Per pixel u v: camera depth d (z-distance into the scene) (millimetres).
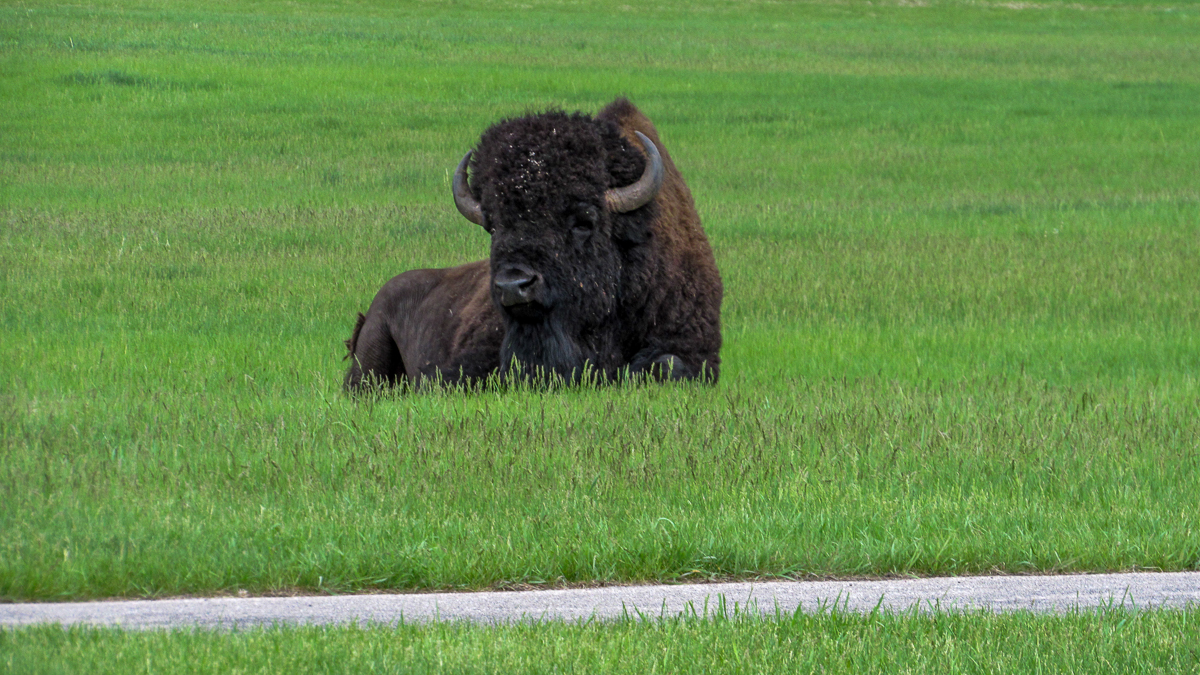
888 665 19203
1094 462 30391
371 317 44906
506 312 36344
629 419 32250
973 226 80938
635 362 38562
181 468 27828
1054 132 131125
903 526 25719
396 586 22922
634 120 41312
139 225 75312
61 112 123875
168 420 32469
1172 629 20781
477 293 40875
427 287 44219
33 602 21359
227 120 123938
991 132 130750
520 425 31312
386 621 20906
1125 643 20062
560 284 35438
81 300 55719
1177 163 112875
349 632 19625
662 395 35344
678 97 148875
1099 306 57062
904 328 52344
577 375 36594
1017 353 47688
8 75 138750
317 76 151125
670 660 18938
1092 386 41000
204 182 94938
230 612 21156
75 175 96125
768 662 19172
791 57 192125
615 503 26719
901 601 22703
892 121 136500
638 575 23688
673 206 39844
